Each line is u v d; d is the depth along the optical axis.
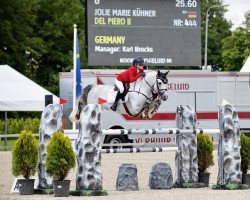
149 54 52.16
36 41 87.62
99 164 24.45
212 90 49.22
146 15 52.09
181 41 52.81
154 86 32.44
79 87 42.75
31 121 63.19
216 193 24.53
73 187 27.17
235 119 26.28
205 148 27.50
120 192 25.25
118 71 47.38
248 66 55.69
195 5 53.06
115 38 51.41
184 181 26.92
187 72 48.84
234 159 26.12
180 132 26.41
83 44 88.31
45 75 96.19
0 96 44.34
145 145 48.12
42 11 95.44
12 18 85.56
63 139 23.92
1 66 46.69
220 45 121.56
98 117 24.53
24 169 24.67
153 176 26.41
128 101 32.91
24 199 23.09
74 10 96.31
